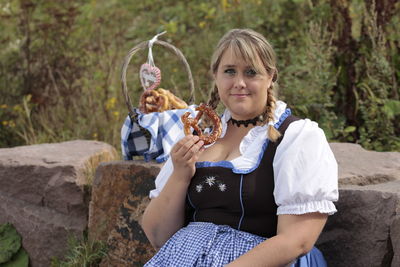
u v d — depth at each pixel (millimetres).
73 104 5723
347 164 3139
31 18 6012
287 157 2158
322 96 4609
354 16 5109
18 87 5863
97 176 3467
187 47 5812
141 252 3232
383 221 2461
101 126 5445
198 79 5234
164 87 5520
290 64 5082
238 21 5629
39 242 3801
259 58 2262
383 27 4777
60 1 6094
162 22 5992
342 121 4602
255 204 2211
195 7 6188
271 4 5566
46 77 5820
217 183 2270
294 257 2092
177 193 2355
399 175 3006
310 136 2193
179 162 2322
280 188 2139
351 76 4758
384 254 2461
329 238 2637
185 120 2432
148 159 3379
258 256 2064
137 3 6691
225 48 2287
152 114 3367
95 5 6625
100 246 3475
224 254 2166
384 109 4352
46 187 3777
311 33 4820
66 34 5992
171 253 2258
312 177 2111
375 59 4633
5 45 6000
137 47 3512
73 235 3709
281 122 2293
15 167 3830
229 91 2305
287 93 4664
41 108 5770
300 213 2094
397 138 4363
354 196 2562
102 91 5695
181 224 2436
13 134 5715
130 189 3324
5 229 3877
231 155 2320
